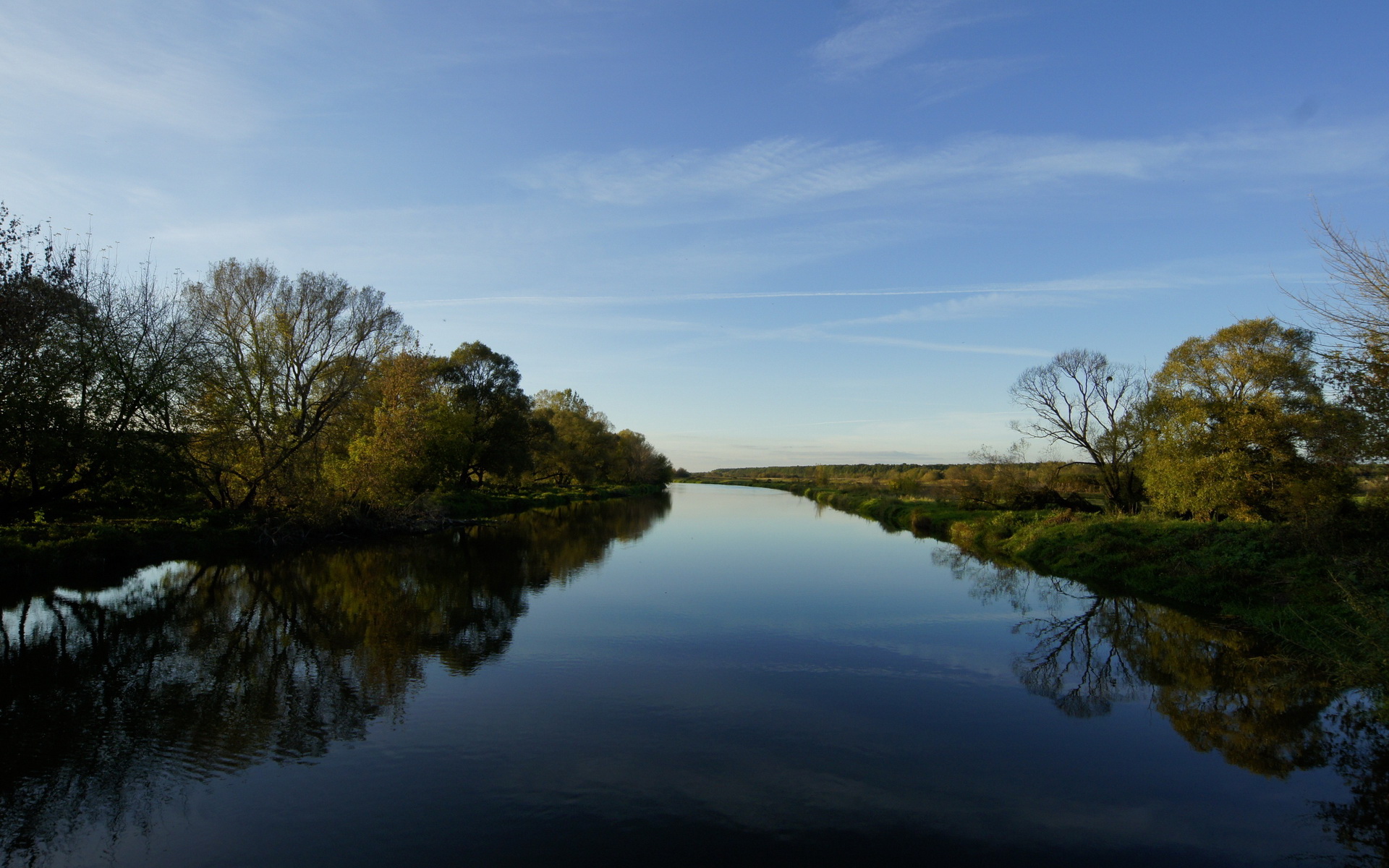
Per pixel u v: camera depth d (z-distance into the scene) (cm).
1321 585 1458
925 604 1820
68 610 1653
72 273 2114
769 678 1203
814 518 5034
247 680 1173
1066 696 1119
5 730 959
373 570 2292
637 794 784
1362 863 658
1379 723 995
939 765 870
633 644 1405
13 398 1889
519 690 1131
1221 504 2367
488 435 5159
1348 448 1381
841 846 685
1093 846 689
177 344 2397
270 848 674
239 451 2848
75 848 674
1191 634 1485
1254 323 2642
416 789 794
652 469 10838
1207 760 891
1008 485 3847
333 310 3216
